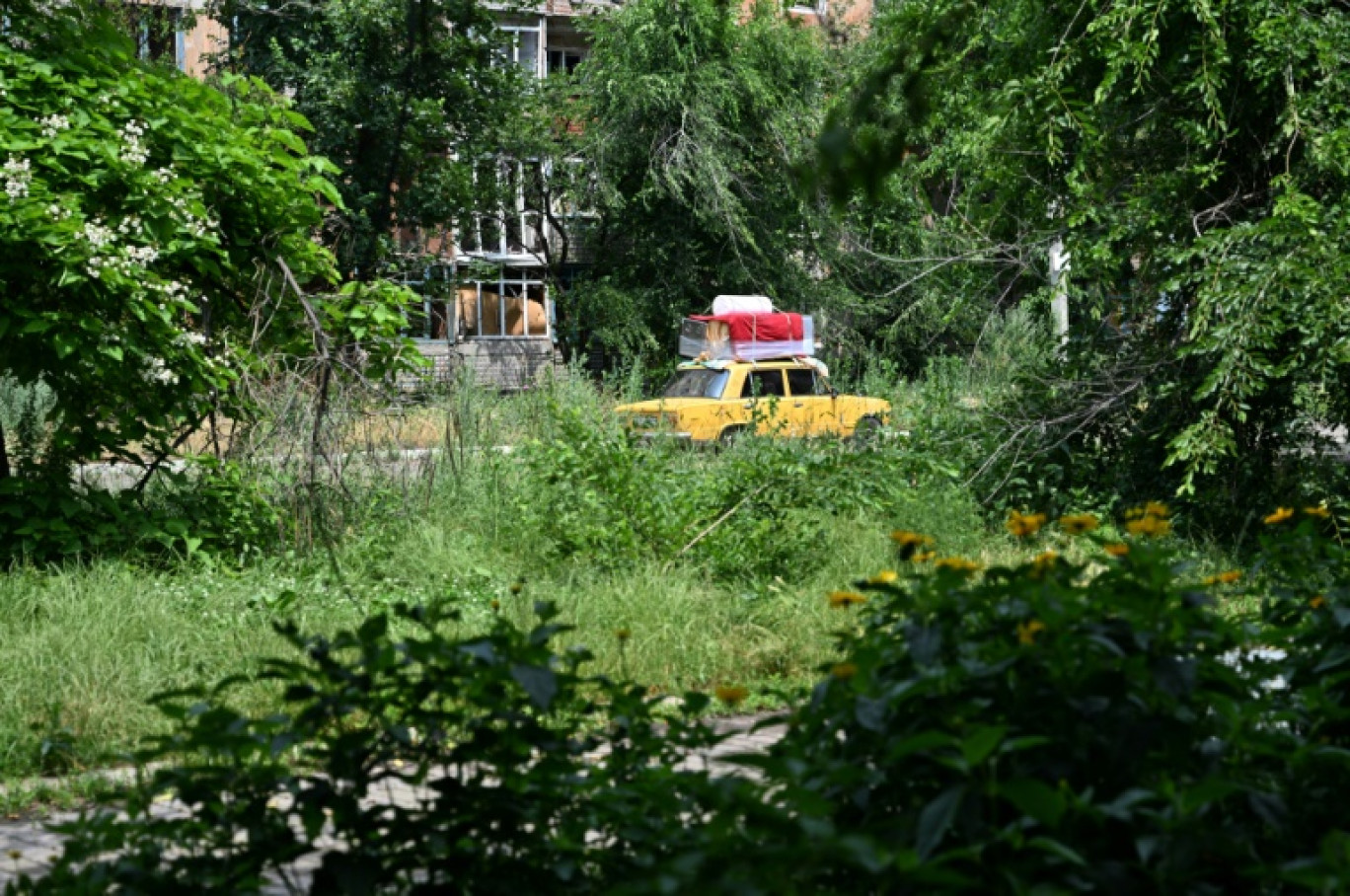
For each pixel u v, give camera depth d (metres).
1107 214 12.14
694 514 10.09
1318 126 11.22
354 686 3.14
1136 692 2.88
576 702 3.66
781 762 2.82
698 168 30.09
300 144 10.98
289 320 10.80
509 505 11.39
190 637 7.79
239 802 3.27
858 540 11.12
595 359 34.50
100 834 3.40
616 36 30.78
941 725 2.82
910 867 2.36
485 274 29.44
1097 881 2.55
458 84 26.55
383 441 11.26
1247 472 12.01
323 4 25.94
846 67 31.08
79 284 9.13
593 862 3.32
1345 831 2.96
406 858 3.12
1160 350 12.34
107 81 9.97
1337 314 10.39
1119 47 11.32
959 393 15.96
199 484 10.53
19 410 14.88
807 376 20.83
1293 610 3.88
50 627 7.57
